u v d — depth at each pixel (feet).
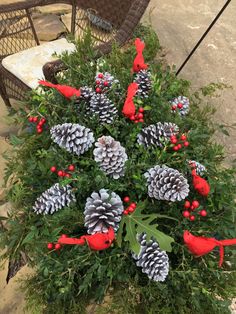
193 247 1.65
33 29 3.72
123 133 2.06
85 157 1.95
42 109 2.09
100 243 1.63
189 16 4.86
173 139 1.95
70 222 1.80
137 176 1.86
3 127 3.53
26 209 1.94
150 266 1.68
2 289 2.48
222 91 3.92
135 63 2.17
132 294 1.72
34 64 3.19
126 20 2.89
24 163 2.05
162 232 1.77
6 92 3.51
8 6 3.32
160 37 4.54
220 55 4.34
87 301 1.82
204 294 1.76
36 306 1.74
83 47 2.43
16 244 1.89
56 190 1.87
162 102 2.12
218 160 2.19
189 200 1.94
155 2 5.09
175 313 1.70
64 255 1.76
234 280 1.78
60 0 3.47
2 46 4.10
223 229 1.85
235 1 5.10
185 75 4.09
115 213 1.77
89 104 2.09
